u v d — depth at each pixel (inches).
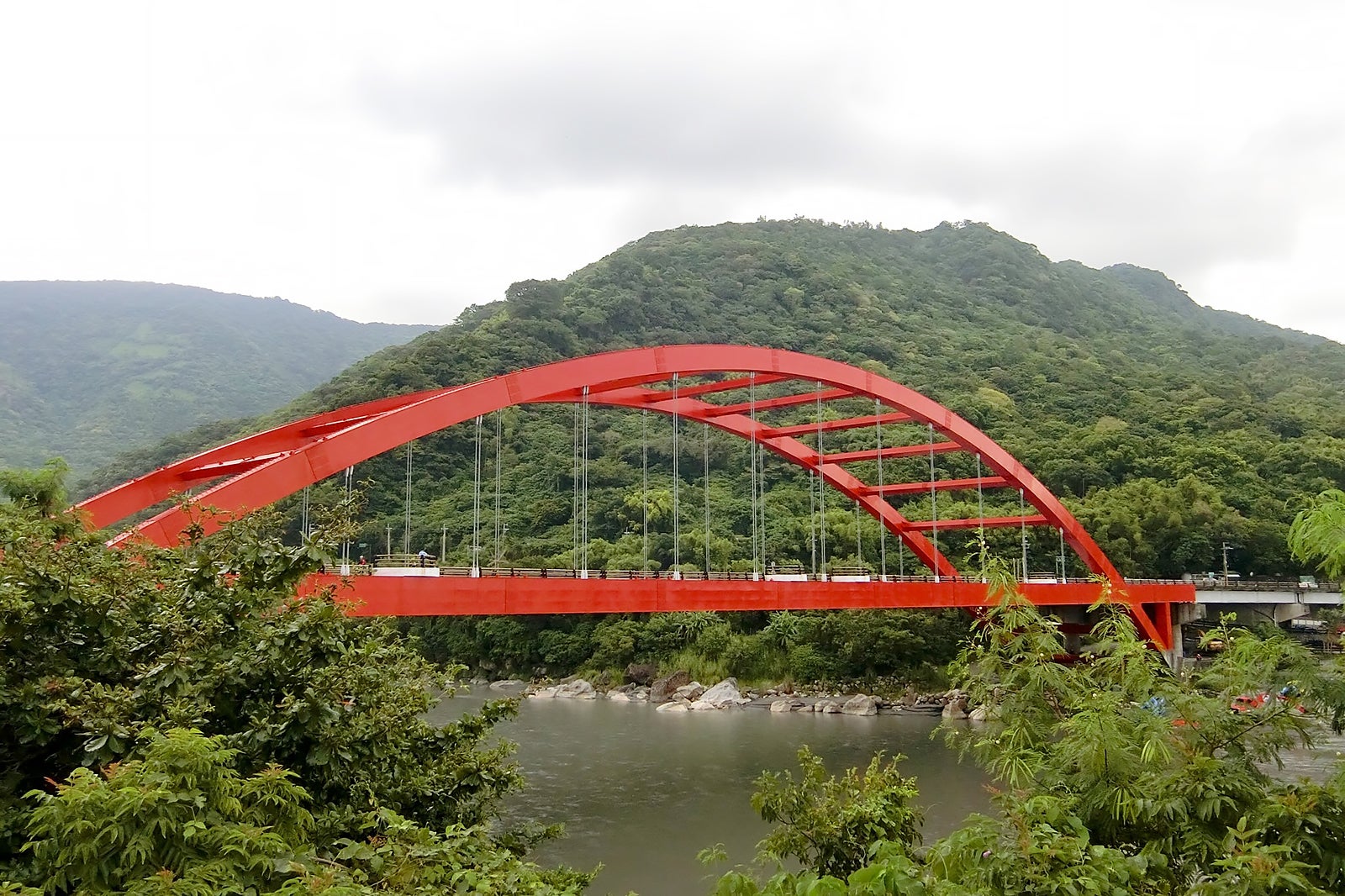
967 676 385.7
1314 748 318.3
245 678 362.0
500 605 995.9
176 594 388.8
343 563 608.4
